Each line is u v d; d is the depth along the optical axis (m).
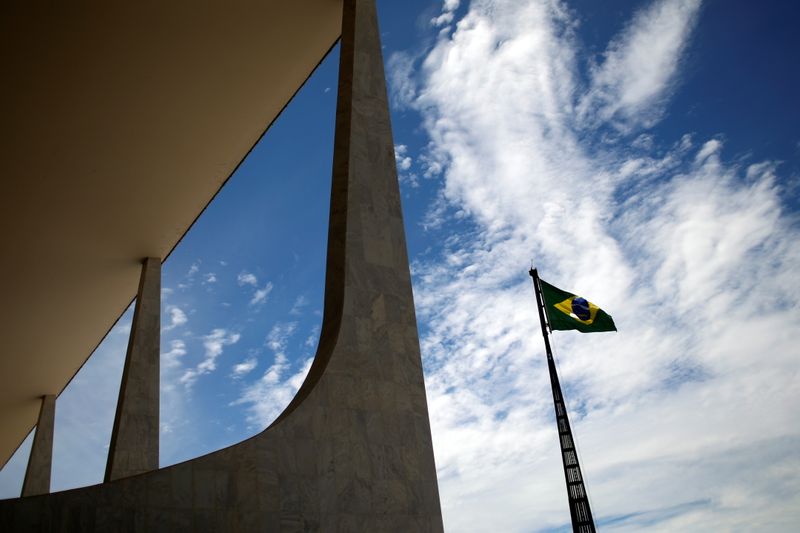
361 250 10.09
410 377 9.72
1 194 16.00
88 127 14.63
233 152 16.12
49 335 22.31
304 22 13.04
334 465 8.63
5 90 13.35
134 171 16.08
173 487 7.62
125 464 16.06
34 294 19.88
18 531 6.79
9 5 11.52
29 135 14.54
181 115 14.80
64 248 18.14
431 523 9.03
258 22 12.88
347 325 9.52
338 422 8.88
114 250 18.52
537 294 17.11
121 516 7.28
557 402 15.91
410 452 9.27
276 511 8.07
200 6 12.27
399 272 10.30
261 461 8.19
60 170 15.62
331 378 9.05
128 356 17.64
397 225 10.62
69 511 7.07
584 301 17.03
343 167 10.68
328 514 8.37
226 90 14.39
